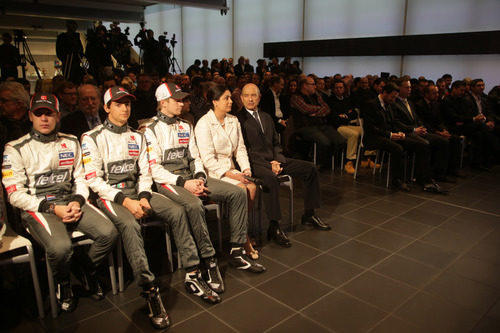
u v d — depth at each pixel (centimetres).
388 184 435
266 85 568
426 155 417
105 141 223
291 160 321
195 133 278
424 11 751
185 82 582
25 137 205
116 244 221
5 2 784
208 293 219
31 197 202
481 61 700
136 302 218
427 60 769
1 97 242
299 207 371
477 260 268
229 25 1148
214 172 275
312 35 947
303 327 195
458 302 218
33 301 217
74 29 711
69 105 318
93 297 221
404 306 214
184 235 223
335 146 477
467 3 695
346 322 199
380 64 838
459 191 421
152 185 265
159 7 1108
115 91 220
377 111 436
